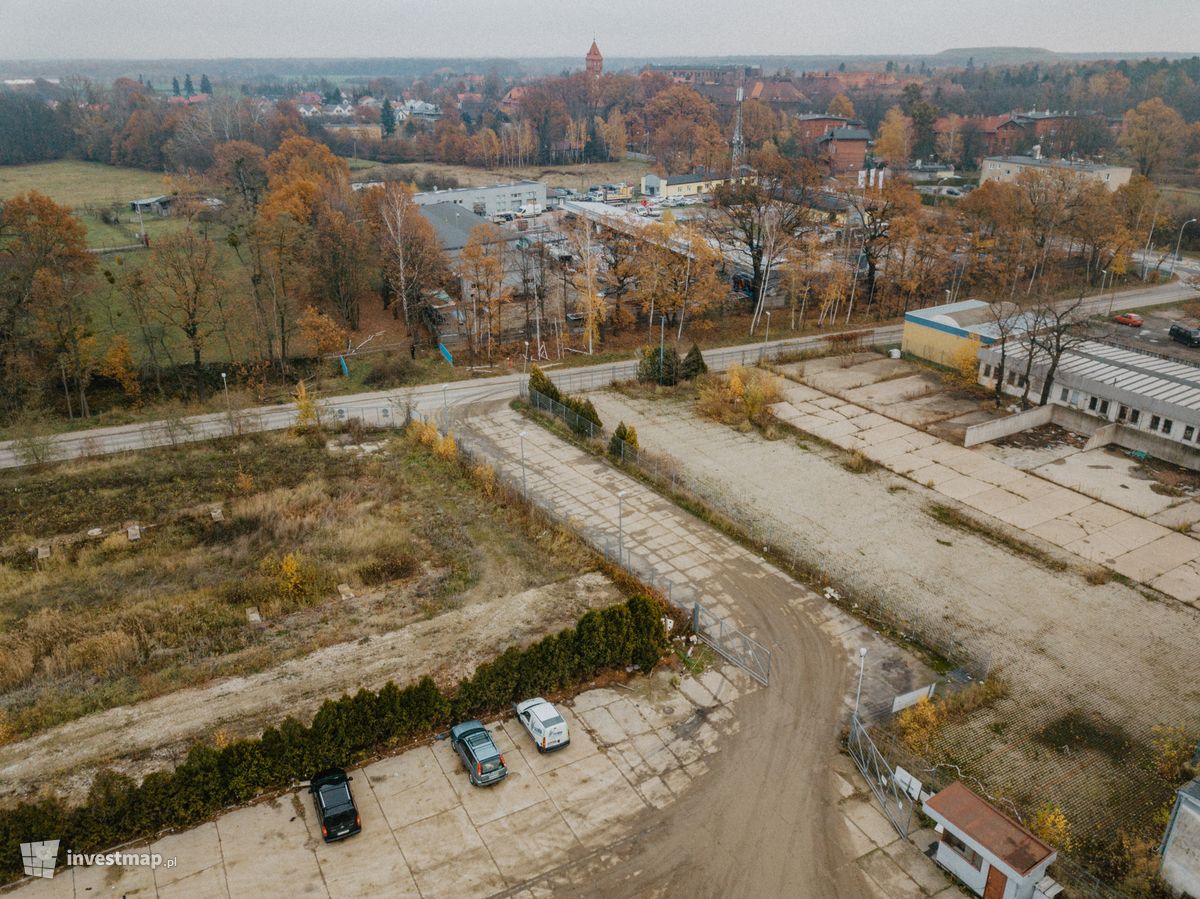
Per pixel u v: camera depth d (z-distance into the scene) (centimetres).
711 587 4228
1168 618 4016
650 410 6662
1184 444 5556
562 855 2712
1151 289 10300
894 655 3731
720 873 2656
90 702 3353
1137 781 3048
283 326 7531
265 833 2764
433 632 3828
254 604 4053
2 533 4728
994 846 2522
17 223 7394
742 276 10200
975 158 19438
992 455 5784
